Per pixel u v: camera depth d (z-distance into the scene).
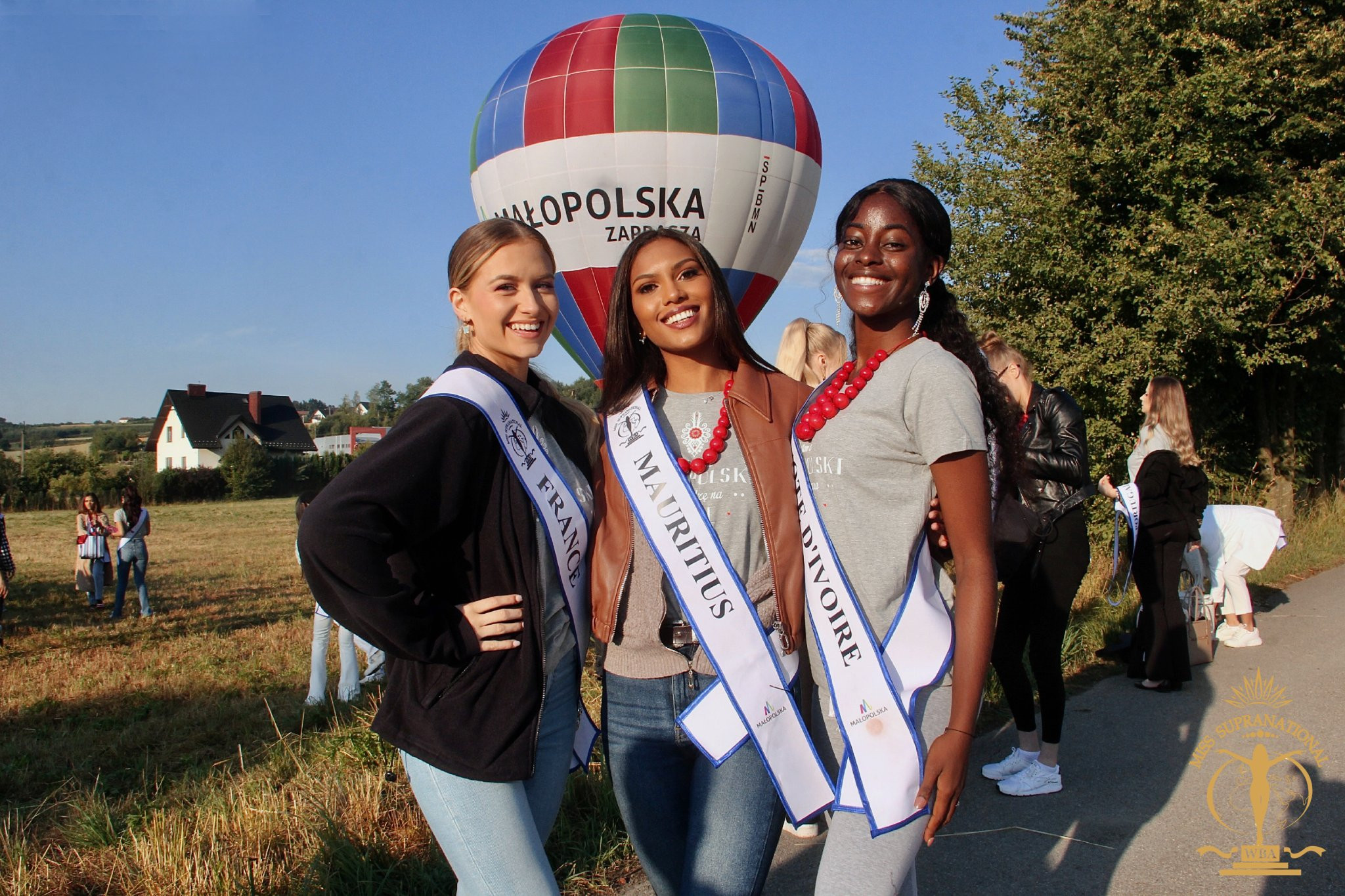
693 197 9.66
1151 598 5.32
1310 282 11.02
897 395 1.95
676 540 2.13
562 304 10.39
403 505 1.84
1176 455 5.34
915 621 1.96
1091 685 5.50
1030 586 3.95
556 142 9.62
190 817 3.96
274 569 16.69
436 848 3.30
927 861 3.38
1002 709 5.01
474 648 1.91
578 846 3.37
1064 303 10.87
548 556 2.07
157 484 46.66
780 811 2.14
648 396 2.28
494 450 2.03
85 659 8.91
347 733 4.62
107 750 5.98
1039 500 3.92
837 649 1.99
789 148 9.93
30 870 3.71
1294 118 10.70
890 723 1.92
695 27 10.07
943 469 1.86
